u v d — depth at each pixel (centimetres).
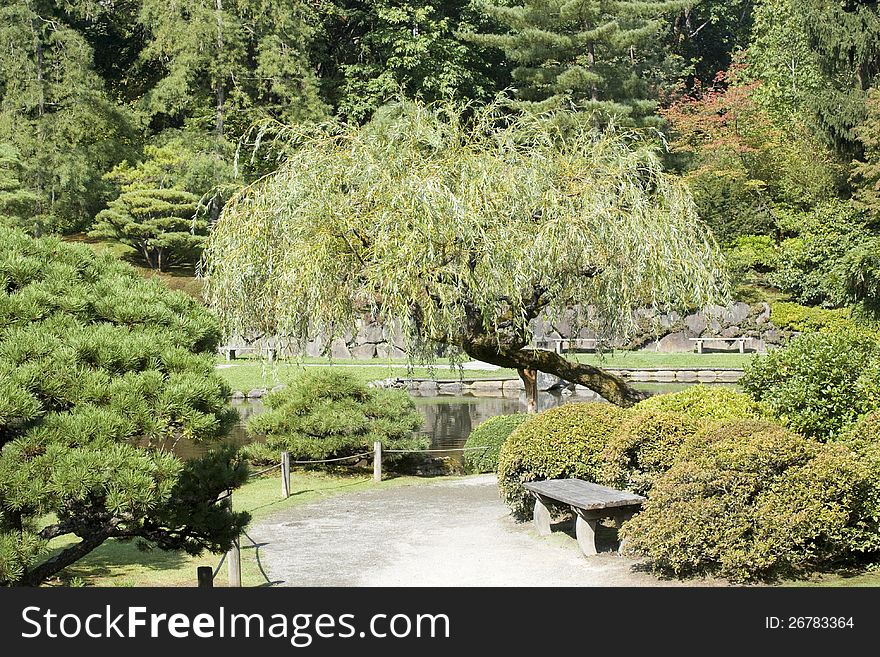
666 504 643
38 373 492
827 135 2667
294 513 980
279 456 1248
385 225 886
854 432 702
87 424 490
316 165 946
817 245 2633
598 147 1038
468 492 1080
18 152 2930
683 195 1062
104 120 3169
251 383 2250
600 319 1089
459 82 3181
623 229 973
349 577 693
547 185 976
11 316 525
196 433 530
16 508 467
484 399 2181
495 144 1038
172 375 537
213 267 1004
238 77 3184
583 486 779
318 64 3631
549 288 984
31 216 2977
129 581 697
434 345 1091
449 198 894
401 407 1287
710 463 636
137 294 581
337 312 942
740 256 2675
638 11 2764
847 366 790
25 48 3034
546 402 2045
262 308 995
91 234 3008
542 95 2956
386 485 1153
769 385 866
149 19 3222
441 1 3400
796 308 2592
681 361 2477
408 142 952
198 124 3272
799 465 634
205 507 578
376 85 3216
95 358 526
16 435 507
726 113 3105
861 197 2434
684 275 1025
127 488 477
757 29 3662
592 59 2789
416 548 788
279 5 3138
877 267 1977
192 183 3005
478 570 699
